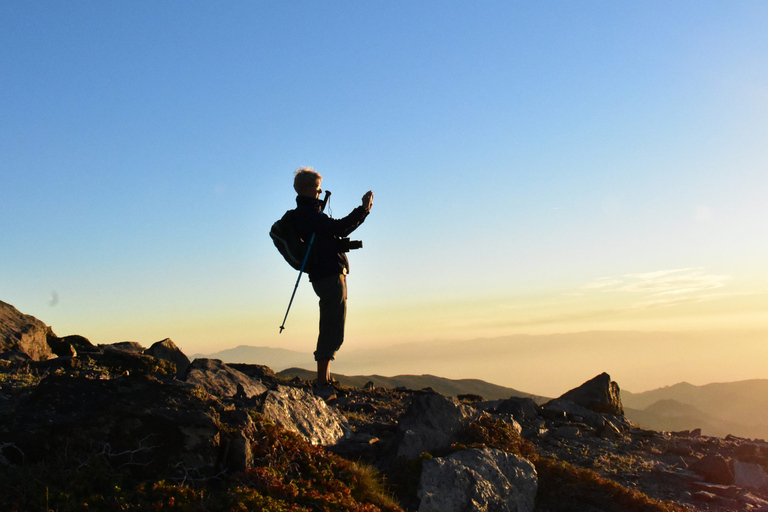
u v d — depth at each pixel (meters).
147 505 4.63
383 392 11.95
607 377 12.47
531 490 6.88
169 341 10.99
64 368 8.48
